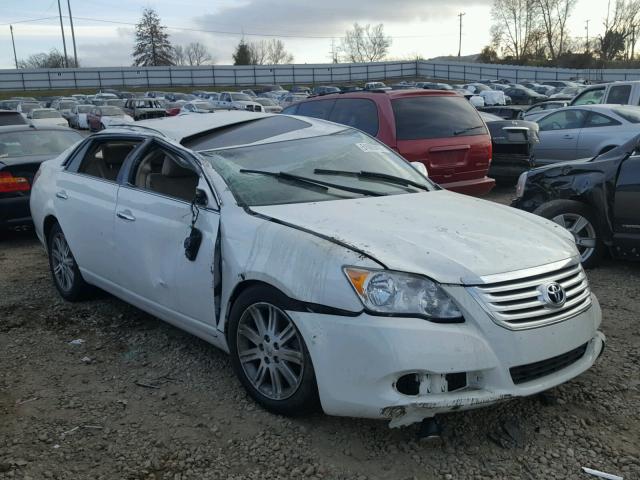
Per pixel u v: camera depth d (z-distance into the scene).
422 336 2.73
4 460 2.95
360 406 2.81
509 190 10.95
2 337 4.54
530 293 2.96
